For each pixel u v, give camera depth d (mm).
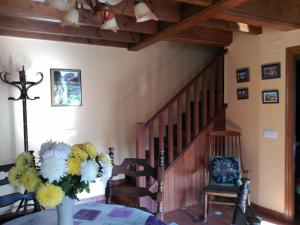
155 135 4328
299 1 2764
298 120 3885
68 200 1309
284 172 3176
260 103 3441
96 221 1539
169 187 3480
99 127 3883
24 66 3332
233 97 3854
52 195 1179
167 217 3297
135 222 1525
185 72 4641
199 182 3748
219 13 2330
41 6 2463
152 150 3408
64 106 3609
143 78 4230
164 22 2965
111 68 3949
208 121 3859
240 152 3711
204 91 3795
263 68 3385
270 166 3338
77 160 1264
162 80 4410
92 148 1368
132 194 1921
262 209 3434
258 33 3365
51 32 3023
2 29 3010
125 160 2029
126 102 4094
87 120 3787
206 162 3754
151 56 4289
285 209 3166
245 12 2445
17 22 2855
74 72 3662
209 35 3613
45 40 3449
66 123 3631
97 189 3793
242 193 1330
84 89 3752
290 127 3123
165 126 4371
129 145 4133
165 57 4422
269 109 3338
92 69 3801
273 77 3273
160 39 3330
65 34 3107
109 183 1992
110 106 3963
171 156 3531
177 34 3330
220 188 3188
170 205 3498
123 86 4059
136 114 4188
